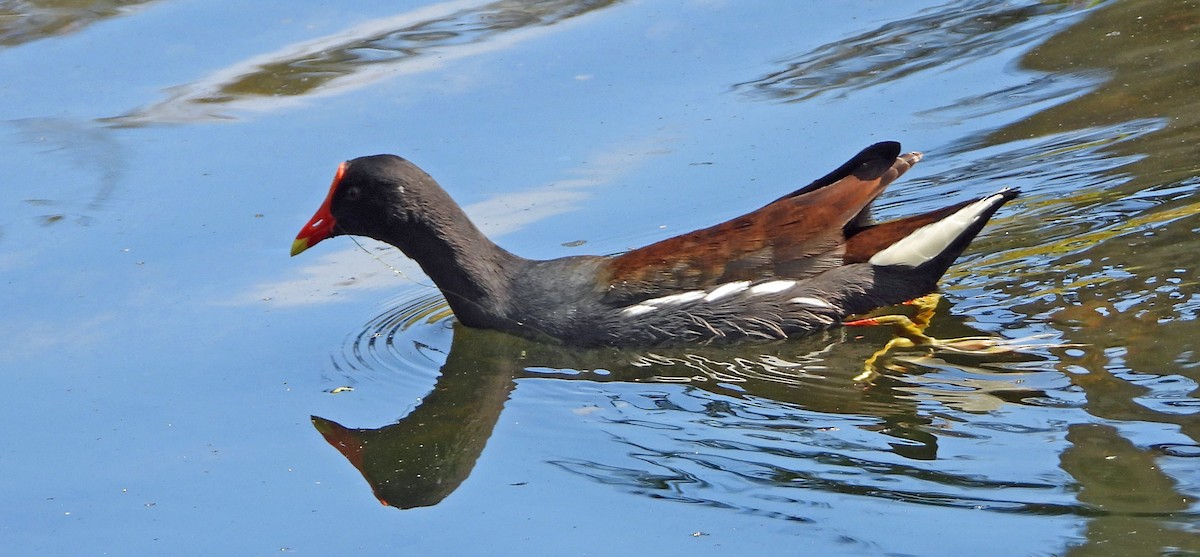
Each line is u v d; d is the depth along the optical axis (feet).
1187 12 53.31
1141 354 33.17
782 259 37.01
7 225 44.93
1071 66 50.96
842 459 30.53
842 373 34.94
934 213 36.88
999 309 36.78
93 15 58.49
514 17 57.77
